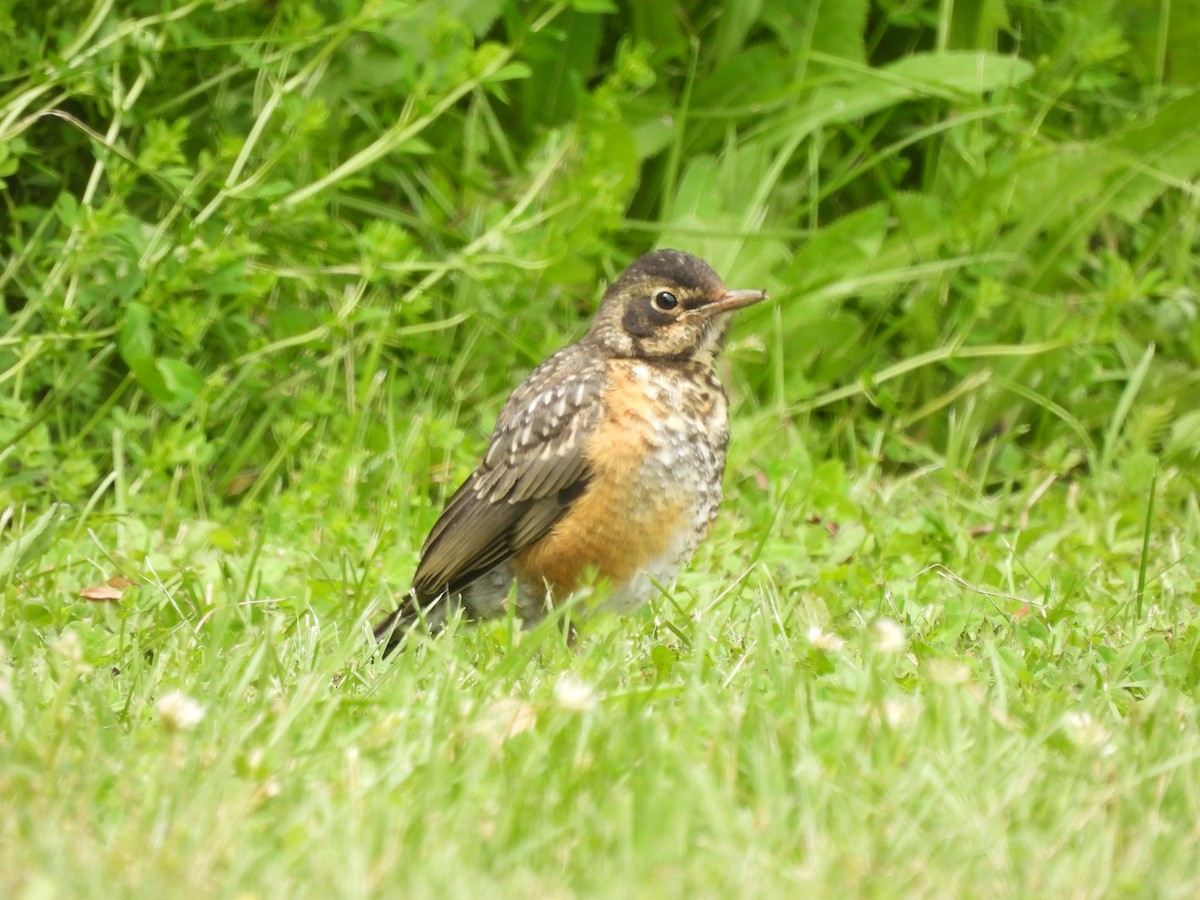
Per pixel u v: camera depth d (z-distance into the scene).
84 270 12.05
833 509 11.47
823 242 13.30
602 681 7.41
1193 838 6.07
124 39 12.02
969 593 9.63
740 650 8.52
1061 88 13.59
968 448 13.27
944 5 13.95
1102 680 8.22
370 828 5.83
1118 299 12.99
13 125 12.04
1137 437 12.98
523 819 5.96
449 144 13.74
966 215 13.41
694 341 9.41
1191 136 13.41
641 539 9.16
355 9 11.62
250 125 12.91
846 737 6.71
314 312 12.62
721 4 14.25
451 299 13.01
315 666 8.09
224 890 5.39
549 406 9.19
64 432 11.94
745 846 5.88
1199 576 10.61
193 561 10.40
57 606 9.30
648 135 13.80
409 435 12.16
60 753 6.50
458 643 8.55
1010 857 5.91
